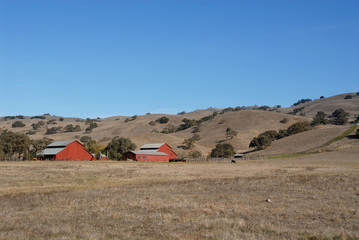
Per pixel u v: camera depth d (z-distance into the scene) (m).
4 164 62.88
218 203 21.23
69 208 20.28
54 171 48.56
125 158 108.25
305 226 14.84
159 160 109.00
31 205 21.80
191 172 50.84
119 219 16.95
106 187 32.44
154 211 18.86
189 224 15.34
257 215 17.31
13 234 14.00
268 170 55.12
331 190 27.05
